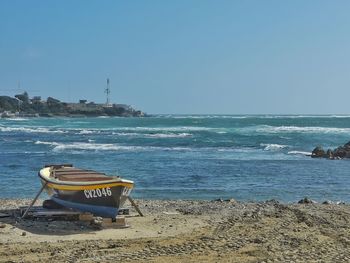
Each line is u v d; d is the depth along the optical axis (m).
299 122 133.88
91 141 65.88
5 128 105.25
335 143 61.34
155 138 69.19
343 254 13.34
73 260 12.81
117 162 40.09
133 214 19.09
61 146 56.56
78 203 17.61
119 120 173.62
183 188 27.53
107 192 17.23
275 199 24.31
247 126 107.25
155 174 32.94
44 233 15.87
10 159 42.56
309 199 23.52
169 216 18.67
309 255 13.23
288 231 15.80
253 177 31.98
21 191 26.09
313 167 37.31
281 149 53.12
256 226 16.48
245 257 13.08
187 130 88.94
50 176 19.30
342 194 26.23
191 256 13.18
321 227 16.41
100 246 14.23
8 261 12.76
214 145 58.22
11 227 16.52
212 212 19.58
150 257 13.10
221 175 32.72
